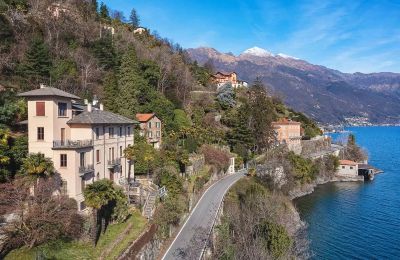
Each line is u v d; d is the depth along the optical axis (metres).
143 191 51.72
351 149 148.12
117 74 89.31
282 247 46.97
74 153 42.50
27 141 43.94
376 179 121.44
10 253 31.00
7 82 61.31
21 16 78.06
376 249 59.38
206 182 76.62
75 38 91.94
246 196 68.56
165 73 110.56
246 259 42.66
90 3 123.25
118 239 37.50
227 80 168.50
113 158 53.50
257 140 112.25
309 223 72.19
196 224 52.78
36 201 35.19
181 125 95.56
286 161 97.81
